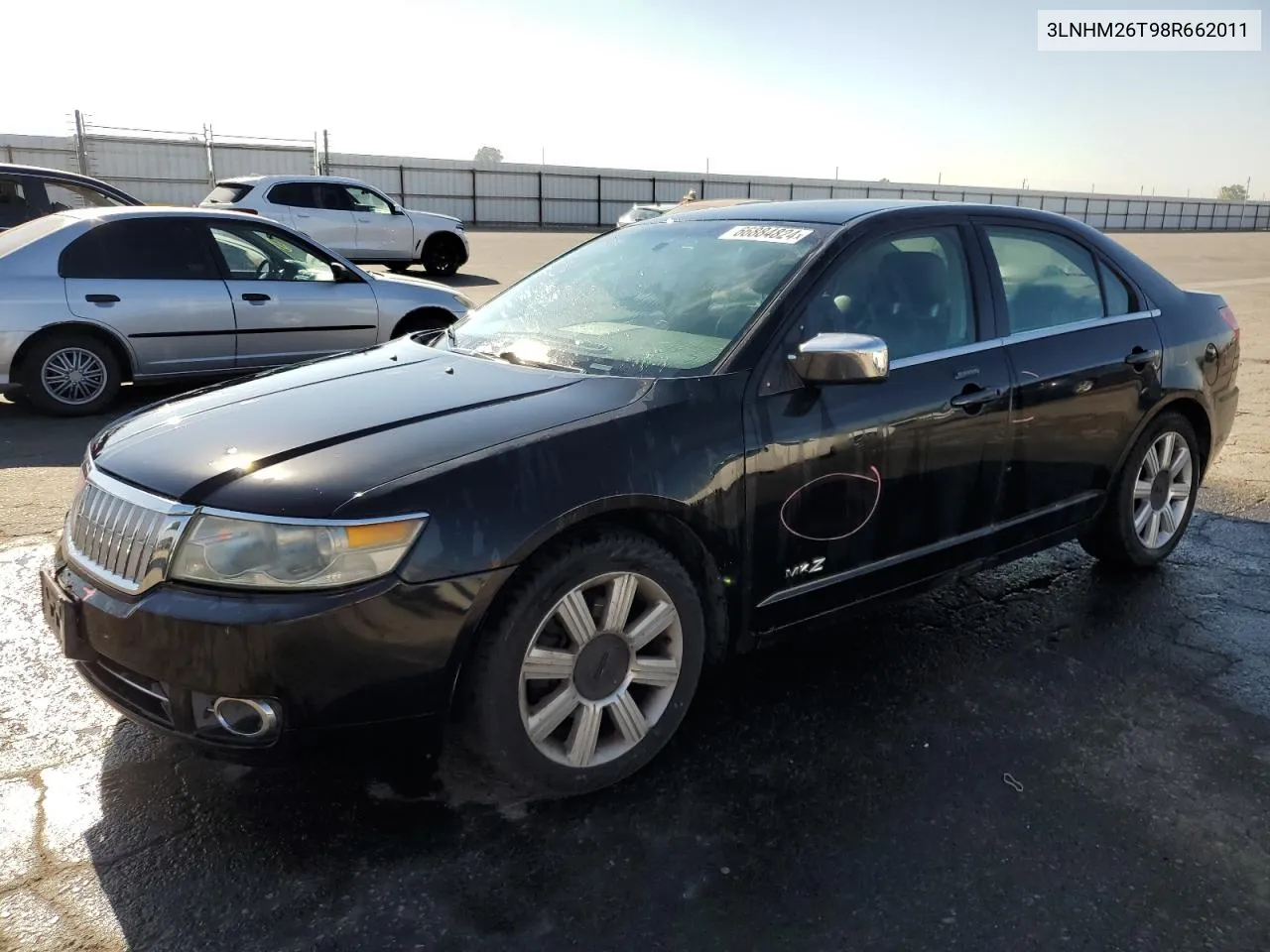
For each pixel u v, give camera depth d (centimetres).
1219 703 329
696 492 267
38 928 220
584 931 222
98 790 272
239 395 299
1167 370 409
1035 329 364
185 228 740
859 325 314
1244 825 263
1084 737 306
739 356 287
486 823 260
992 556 359
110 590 242
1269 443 696
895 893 235
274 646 221
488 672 244
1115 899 234
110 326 709
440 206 4062
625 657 271
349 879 238
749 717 316
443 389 290
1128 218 6341
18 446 637
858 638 375
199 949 215
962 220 356
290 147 3303
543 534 242
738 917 226
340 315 794
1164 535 440
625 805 268
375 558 226
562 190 4334
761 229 348
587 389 282
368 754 240
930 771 287
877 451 306
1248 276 2161
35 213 993
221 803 267
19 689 327
